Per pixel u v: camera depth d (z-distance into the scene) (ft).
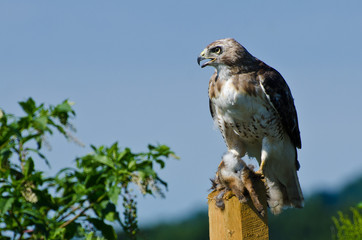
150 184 33.81
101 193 34.40
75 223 33.68
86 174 34.68
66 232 33.53
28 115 34.19
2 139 33.14
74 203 33.68
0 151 32.50
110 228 34.14
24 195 32.42
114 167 34.40
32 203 33.04
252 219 28.63
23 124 33.60
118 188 33.78
